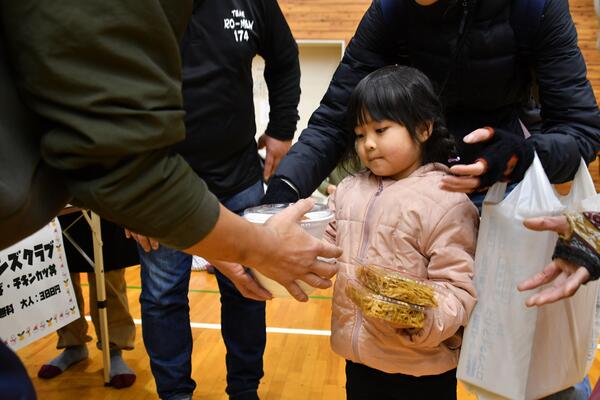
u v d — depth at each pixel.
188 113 1.80
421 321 1.06
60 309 2.04
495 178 1.04
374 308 1.05
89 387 2.30
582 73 1.26
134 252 2.39
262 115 5.53
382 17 1.43
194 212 0.71
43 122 0.64
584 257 0.93
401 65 1.39
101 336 2.29
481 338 1.12
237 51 1.83
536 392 1.12
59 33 0.57
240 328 1.95
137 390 2.28
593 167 5.13
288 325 2.91
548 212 1.04
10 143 0.60
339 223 1.37
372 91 1.25
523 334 1.07
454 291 1.13
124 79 0.62
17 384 0.60
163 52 0.65
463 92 1.38
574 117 1.25
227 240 0.78
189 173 0.72
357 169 1.47
